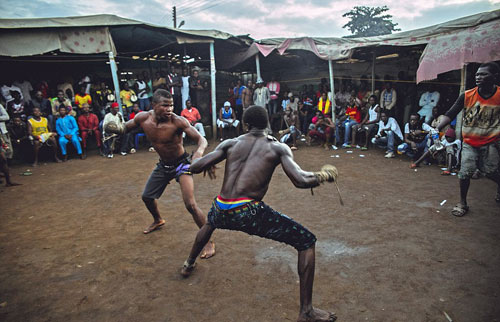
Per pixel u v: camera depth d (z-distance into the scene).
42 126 8.57
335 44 9.99
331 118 10.66
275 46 10.97
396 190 5.40
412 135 7.44
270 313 2.48
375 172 6.64
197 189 5.84
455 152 6.33
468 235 3.66
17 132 8.66
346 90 11.79
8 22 7.88
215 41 11.84
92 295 2.76
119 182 6.44
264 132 2.54
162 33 10.42
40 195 5.74
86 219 4.51
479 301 2.54
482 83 3.81
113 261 3.32
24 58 10.34
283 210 4.68
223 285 2.86
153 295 2.74
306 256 2.35
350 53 9.41
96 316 2.49
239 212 2.31
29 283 2.96
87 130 9.24
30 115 8.94
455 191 5.20
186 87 11.39
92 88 10.85
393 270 3.02
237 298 2.67
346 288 2.77
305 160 8.02
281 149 2.33
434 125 7.37
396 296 2.64
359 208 4.64
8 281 2.99
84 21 8.62
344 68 13.66
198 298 2.69
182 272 2.98
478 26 7.04
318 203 4.92
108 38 8.99
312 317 2.31
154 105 3.29
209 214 2.64
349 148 9.38
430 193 5.16
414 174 6.36
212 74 11.18
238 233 3.90
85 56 11.36
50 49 8.39
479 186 5.37
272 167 2.37
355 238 3.70
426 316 2.40
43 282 2.97
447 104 8.97
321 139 9.71
